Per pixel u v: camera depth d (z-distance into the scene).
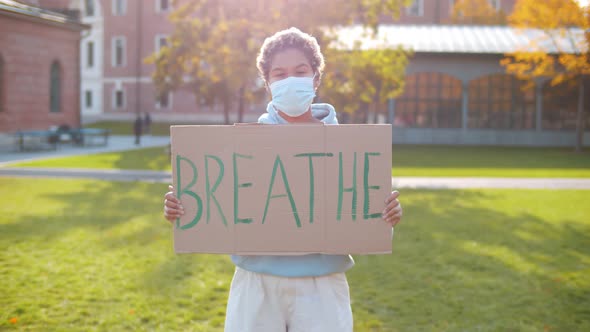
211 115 43.72
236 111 42.53
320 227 2.12
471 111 32.94
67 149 23.86
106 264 5.77
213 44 15.82
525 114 32.69
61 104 27.12
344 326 2.09
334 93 14.57
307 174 2.12
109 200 10.26
